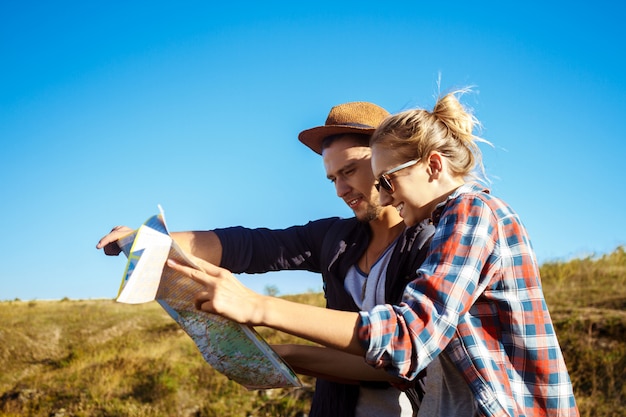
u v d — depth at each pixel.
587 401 6.86
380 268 2.31
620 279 10.71
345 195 2.40
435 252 1.63
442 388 1.77
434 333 1.52
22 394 9.48
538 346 1.63
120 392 9.03
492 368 1.62
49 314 14.71
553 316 9.08
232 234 2.56
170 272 1.69
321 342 1.54
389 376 2.16
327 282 2.49
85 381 9.55
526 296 1.64
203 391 8.70
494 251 1.63
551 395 1.62
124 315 14.24
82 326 13.24
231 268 2.55
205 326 1.82
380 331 1.51
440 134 1.77
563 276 11.41
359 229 2.45
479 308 1.67
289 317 1.55
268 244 2.56
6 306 15.84
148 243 1.60
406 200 1.81
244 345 1.81
